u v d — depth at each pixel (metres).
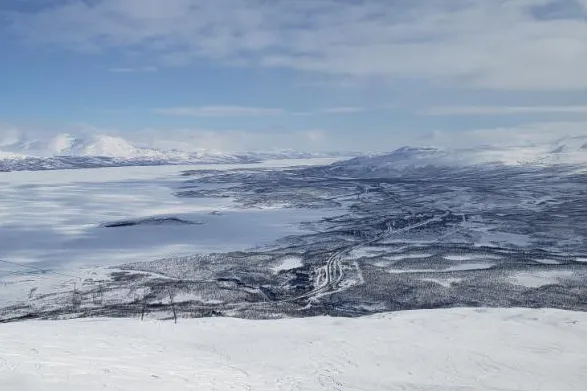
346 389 22.77
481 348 28.95
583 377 24.77
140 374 20.50
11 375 17.92
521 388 23.31
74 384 17.53
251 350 29.53
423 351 28.58
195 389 19.38
